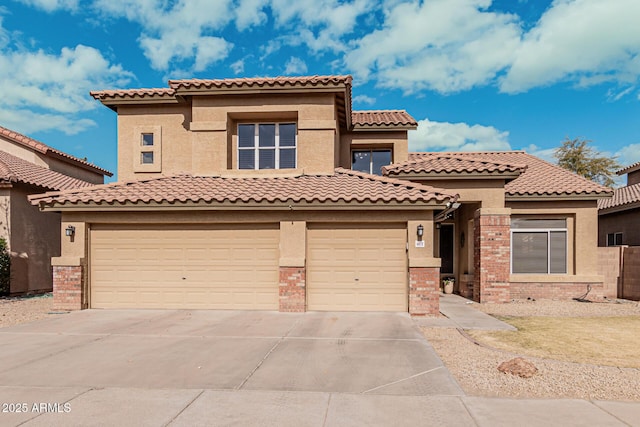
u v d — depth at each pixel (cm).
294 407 540
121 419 505
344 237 1213
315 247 1214
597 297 1557
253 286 1227
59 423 494
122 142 1666
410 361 735
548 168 1855
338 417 511
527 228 1622
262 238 1230
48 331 966
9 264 1587
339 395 580
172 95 1617
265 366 707
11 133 2091
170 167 1647
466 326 1027
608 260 1625
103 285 1258
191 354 777
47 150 2059
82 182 2141
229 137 1492
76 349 811
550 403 551
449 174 1427
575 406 541
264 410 530
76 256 1234
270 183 1339
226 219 1221
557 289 1573
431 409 532
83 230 1243
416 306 1150
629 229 2033
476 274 1466
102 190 1294
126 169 1658
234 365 712
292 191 1226
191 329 981
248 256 1231
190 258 1244
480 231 1433
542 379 644
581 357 776
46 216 1808
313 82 1388
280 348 819
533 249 1620
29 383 626
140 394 584
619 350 827
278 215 1209
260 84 1408
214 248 1240
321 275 1212
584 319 1169
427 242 1170
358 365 712
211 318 1105
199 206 1184
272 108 1448
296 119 1509
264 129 1523
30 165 1983
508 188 1608
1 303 1427
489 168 1402
